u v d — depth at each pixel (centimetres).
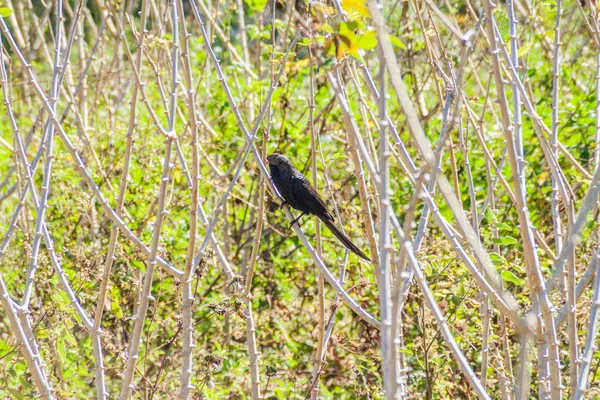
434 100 1692
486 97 945
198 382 1044
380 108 618
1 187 1190
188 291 838
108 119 1498
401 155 818
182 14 797
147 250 786
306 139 1459
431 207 724
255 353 939
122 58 1728
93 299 1138
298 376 1287
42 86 1742
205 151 1416
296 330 1351
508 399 891
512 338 1110
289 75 1472
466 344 1062
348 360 1211
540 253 1257
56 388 959
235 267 1314
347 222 1367
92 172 1316
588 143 1410
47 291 1062
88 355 1077
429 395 995
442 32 1573
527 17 1352
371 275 1238
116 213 802
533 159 1455
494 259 886
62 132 738
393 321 602
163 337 1198
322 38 795
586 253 1033
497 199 1382
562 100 1547
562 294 875
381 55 607
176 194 1366
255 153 902
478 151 1358
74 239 1284
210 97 1488
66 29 1952
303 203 1080
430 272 941
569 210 782
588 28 935
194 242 813
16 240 1320
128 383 799
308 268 1386
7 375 913
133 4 1602
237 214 1530
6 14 741
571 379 738
